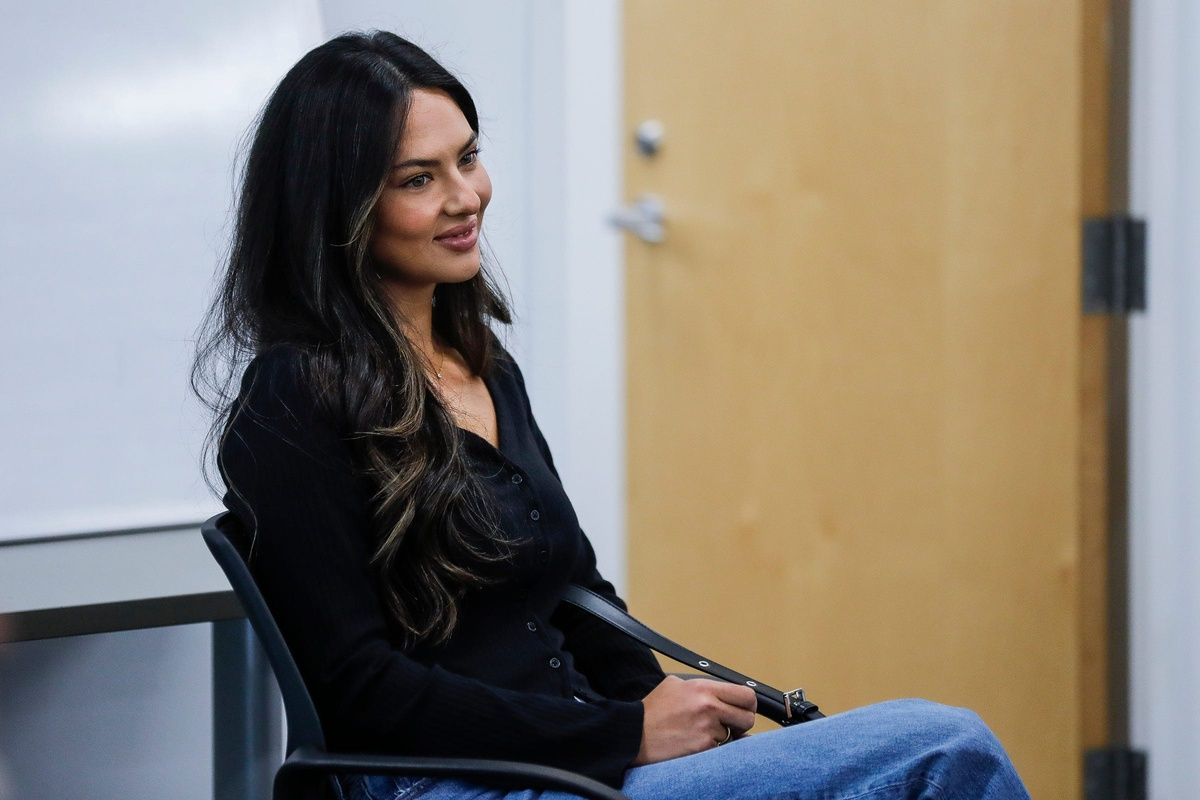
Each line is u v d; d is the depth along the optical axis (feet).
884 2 18.93
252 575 9.09
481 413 11.13
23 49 14.49
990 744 9.06
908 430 19.34
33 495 14.30
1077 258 17.87
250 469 9.37
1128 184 18.02
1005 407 18.53
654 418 21.52
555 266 18.99
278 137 9.95
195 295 15.08
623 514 21.68
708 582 21.30
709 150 20.79
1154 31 17.70
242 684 13.60
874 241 19.36
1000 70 18.10
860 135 19.34
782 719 10.59
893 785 8.86
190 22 15.24
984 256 18.51
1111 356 18.22
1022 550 18.54
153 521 14.76
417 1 17.46
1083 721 18.56
